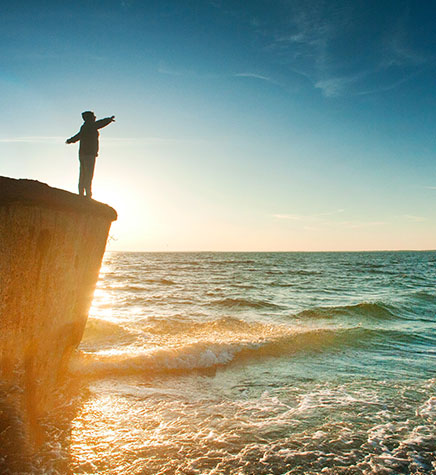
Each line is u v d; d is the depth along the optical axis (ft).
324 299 66.23
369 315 49.37
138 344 31.24
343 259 378.94
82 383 21.52
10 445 12.39
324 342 33.88
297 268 194.08
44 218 13.61
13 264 12.81
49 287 14.82
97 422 16.70
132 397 20.08
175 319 43.39
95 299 62.49
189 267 197.98
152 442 15.24
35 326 14.40
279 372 25.45
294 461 14.06
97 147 20.01
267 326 40.32
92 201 17.12
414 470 13.66
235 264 243.81
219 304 57.52
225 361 27.66
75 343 19.62
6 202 11.94
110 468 13.17
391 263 272.92
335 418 18.03
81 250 17.17
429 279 116.78
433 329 41.09
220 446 15.07
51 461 13.14
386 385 22.89
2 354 13.09
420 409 19.24
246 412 18.62
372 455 14.64
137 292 74.90
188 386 22.33
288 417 18.07
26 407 13.83
